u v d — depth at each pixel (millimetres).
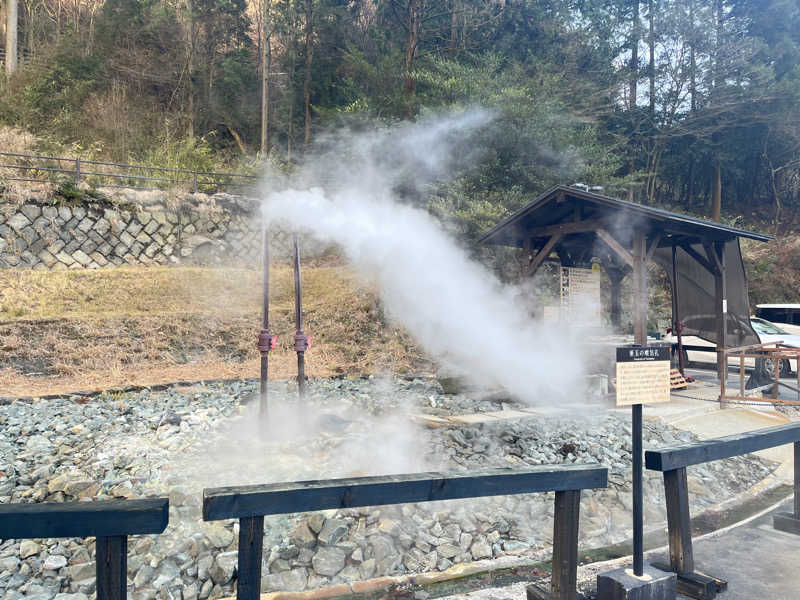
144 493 4324
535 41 21188
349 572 3473
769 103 25781
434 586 3277
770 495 5070
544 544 3938
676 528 3010
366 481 2191
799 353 8227
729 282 10562
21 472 4914
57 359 9844
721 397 8219
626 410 7449
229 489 2018
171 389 8539
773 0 29234
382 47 20047
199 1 26094
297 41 25781
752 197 33344
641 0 26875
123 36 25547
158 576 3424
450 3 19703
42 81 19781
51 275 13312
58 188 14320
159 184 17062
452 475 2324
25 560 3676
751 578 3131
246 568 2029
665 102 26312
